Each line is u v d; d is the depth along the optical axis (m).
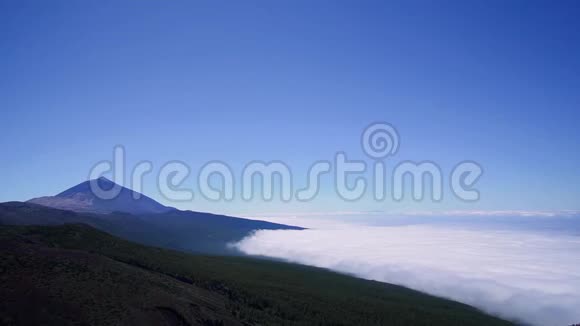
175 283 76.38
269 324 70.50
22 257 56.78
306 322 80.25
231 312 70.12
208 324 58.84
